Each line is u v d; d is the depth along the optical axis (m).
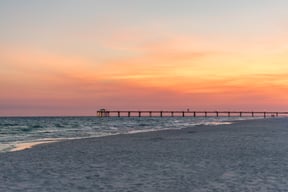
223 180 10.90
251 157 16.41
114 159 16.39
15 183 10.76
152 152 19.12
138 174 12.20
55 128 61.09
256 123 67.44
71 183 10.72
